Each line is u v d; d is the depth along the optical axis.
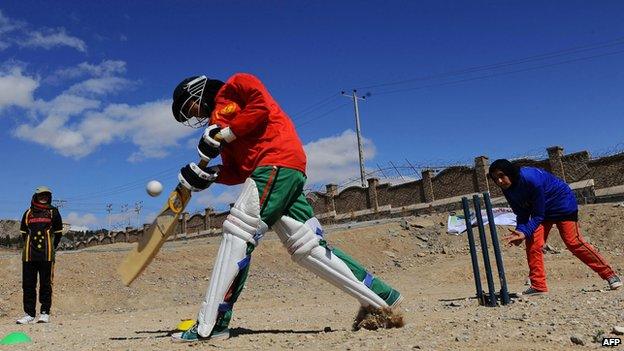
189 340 4.31
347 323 5.59
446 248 19.03
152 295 12.38
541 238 7.01
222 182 4.69
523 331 4.05
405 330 4.46
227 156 4.64
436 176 32.03
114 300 11.98
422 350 3.59
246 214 4.30
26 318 7.85
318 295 10.97
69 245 67.69
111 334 5.71
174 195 4.48
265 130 4.42
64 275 13.05
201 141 4.36
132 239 57.97
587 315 4.59
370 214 35.06
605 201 24.30
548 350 3.42
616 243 16.64
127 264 4.52
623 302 5.23
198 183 4.42
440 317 5.39
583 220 18.72
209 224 47.62
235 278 4.41
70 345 4.71
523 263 14.08
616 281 6.89
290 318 6.53
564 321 4.38
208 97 4.77
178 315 8.34
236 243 4.32
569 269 12.02
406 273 15.16
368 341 4.00
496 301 6.11
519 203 6.64
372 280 4.62
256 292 12.31
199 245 19.11
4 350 4.64
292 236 4.45
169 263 15.37
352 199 36.50
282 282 14.03
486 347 3.59
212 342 4.28
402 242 20.17
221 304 4.34
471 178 30.42
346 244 19.38
